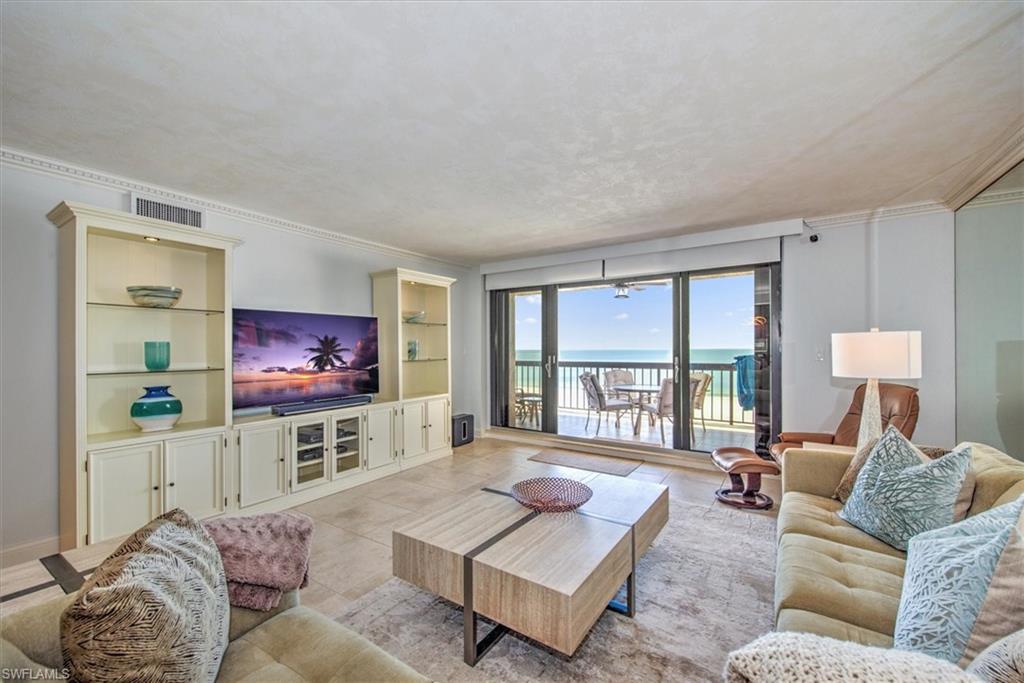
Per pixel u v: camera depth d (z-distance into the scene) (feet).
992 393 9.58
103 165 8.33
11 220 7.81
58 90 5.86
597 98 6.13
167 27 4.67
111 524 8.10
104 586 2.81
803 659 2.02
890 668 1.95
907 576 3.90
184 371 9.69
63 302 8.16
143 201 9.34
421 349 16.69
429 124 6.82
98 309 8.94
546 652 5.62
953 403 10.78
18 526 7.88
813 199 10.53
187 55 5.15
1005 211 9.04
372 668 3.65
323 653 3.84
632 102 6.23
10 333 7.82
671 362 14.79
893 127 6.99
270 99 6.11
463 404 19.13
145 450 8.54
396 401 13.85
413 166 8.41
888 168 8.65
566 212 11.39
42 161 7.98
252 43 4.94
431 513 6.89
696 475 13.14
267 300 11.80
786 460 7.96
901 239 11.32
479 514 6.85
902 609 3.73
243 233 11.27
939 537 3.89
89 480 7.88
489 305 19.06
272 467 10.48
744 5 4.42
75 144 7.47
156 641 2.77
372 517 10.05
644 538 6.85
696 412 14.46
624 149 7.72
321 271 13.26
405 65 5.37
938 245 10.93
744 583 7.16
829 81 5.75
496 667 5.37
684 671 5.25
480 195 10.07
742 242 13.05
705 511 10.26
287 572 4.49
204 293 10.49
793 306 12.64
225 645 3.66
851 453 7.77
